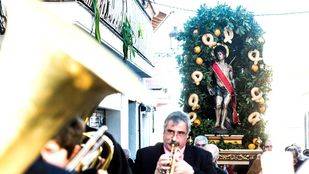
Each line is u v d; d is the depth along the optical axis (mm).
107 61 1795
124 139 13414
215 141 8883
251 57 9156
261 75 9180
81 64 1639
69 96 1623
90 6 7941
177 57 9219
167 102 19234
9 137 1499
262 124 9102
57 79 1595
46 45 1631
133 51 10102
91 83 1688
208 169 4270
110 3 9227
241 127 9094
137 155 4418
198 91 9102
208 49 9031
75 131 1845
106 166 2639
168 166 3783
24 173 1574
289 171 2326
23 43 1638
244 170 9062
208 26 9062
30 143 1525
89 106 1838
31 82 1584
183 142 4062
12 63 1615
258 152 8555
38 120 1541
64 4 7133
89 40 1763
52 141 1783
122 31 9680
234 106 9109
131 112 15547
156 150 4375
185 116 4102
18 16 1686
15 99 1546
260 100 9109
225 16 8992
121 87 1782
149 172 4285
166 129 4051
